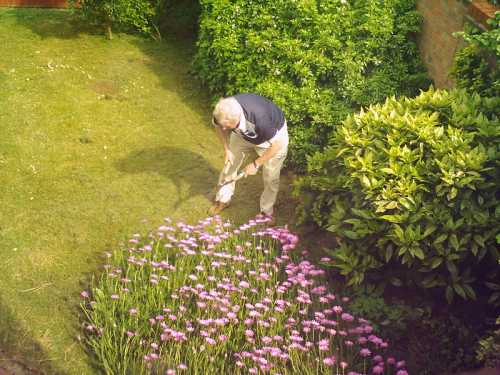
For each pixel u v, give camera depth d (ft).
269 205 18.31
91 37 28.68
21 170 19.26
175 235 17.69
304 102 21.01
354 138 16.16
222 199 18.52
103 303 14.61
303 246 17.57
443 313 14.89
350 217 16.05
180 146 21.67
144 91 24.86
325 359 13.19
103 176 19.65
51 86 23.85
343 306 15.51
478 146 14.98
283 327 14.75
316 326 14.21
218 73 23.77
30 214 17.63
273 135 16.02
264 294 15.76
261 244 17.61
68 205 18.17
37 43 27.30
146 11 28.17
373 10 22.33
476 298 14.99
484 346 13.29
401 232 14.15
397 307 15.03
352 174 15.25
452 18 19.67
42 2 31.19
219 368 13.69
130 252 16.25
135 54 27.84
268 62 22.25
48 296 15.16
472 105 16.16
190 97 24.85
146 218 18.19
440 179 14.62
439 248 14.06
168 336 13.80
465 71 18.35
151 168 20.33
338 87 21.43
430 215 14.34
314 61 21.58
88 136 21.29
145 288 15.24
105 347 13.78
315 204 17.38
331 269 16.58
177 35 30.30
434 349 14.06
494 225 13.91
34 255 16.30
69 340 14.11
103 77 25.43
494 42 16.24
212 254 16.79
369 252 15.42
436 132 15.28
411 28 22.22
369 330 14.07
